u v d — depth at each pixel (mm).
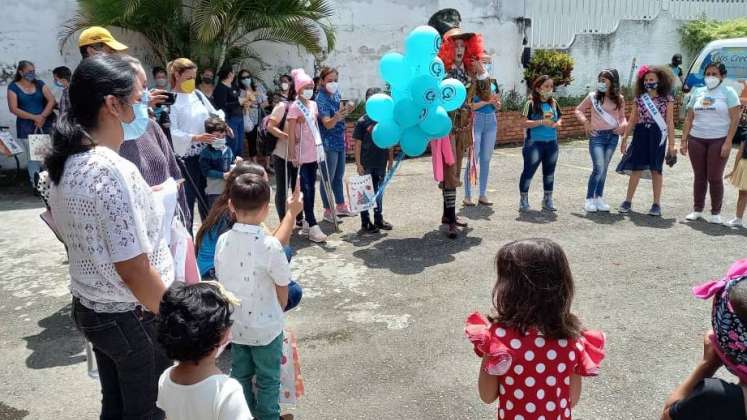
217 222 3625
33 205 8375
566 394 2301
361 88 12617
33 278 5645
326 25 11828
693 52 15297
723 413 1907
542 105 7320
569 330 2240
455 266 5734
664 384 3734
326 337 4395
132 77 2283
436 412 3494
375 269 5699
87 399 3707
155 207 2389
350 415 3479
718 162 6766
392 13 12531
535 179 9398
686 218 7090
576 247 6219
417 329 4488
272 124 6422
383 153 6773
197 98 5375
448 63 6660
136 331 2346
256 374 3072
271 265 2895
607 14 14758
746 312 1825
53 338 4484
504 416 2334
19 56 10062
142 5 9883
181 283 2168
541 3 14133
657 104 6973
